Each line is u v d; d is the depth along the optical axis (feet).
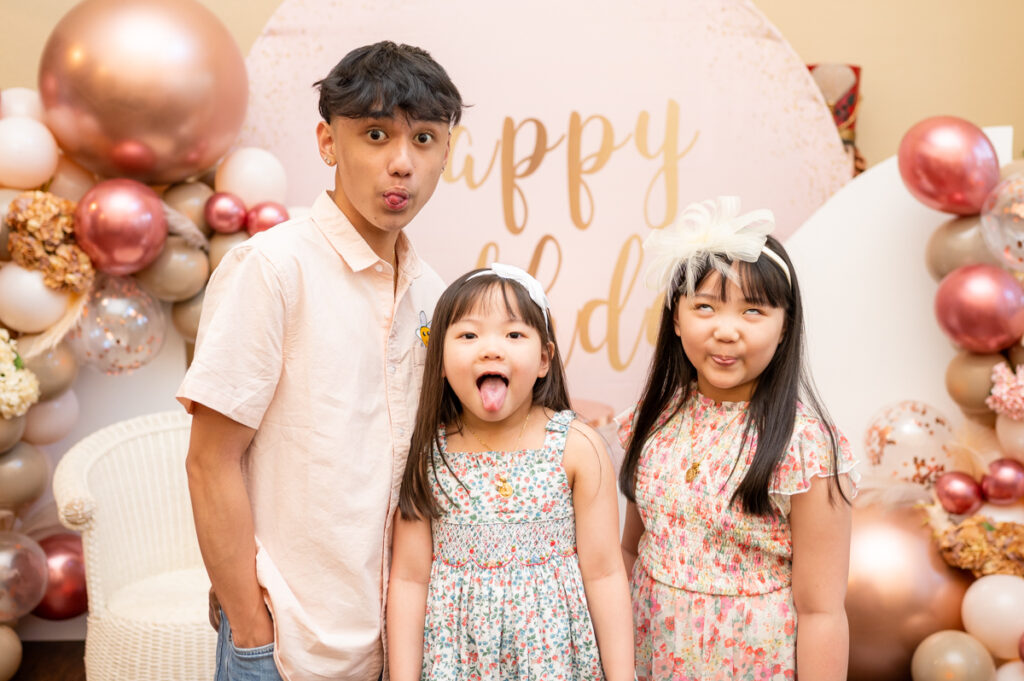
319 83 4.76
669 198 9.95
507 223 9.86
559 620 4.77
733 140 9.93
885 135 11.03
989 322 8.43
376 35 9.59
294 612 4.59
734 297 4.67
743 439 4.81
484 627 4.75
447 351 4.87
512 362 4.77
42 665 9.02
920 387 9.70
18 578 8.00
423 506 4.86
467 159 9.76
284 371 4.58
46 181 8.46
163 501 8.62
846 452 4.73
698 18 9.78
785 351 4.82
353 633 4.75
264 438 4.64
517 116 9.77
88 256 8.13
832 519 4.63
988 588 8.04
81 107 7.92
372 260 4.77
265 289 4.43
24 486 8.57
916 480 8.82
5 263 8.32
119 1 8.11
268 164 8.91
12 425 8.20
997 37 10.91
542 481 4.85
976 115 10.99
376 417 4.81
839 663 4.65
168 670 7.27
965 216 8.91
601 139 9.84
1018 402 8.45
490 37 9.68
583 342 9.98
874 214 9.71
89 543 7.51
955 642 7.93
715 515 4.79
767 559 4.82
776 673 4.75
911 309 9.69
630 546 5.63
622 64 9.79
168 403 9.57
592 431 5.02
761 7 10.94
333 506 4.58
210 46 8.20
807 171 10.00
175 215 8.39
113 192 7.97
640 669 5.12
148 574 8.48
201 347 4.47
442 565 4.88
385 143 4.49
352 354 4.68
